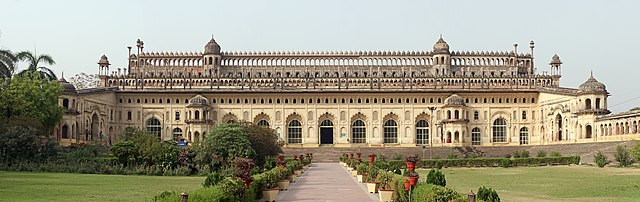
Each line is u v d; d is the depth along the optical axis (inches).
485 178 1914.4
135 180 1689.2
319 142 4311.0
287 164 2030.0
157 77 4453.7
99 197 1179.3
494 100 4333.2
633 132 3201.3
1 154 2175.2
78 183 1517.0
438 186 871.1
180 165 2102.6
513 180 1802.4
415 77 4426.7
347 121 4313.5
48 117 2989.7
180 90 4281.5
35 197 1159.6
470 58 4638.3
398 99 4323.3
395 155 3567.9
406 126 4298.7
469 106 4320.9
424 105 4311.0
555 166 2716.5
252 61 4640.8
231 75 4527.6
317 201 1211.2
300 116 4325.8
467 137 4264.3
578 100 3745.1
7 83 2854.3
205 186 965.8
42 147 2222.0
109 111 4205.2
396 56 4623.5
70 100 3676.2
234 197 889.5
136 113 4311.0
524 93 4328.3
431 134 4252.0
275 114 4315.9
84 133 3850.9
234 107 4311.0
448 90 4279.0
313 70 4616.1
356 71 4608.8
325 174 2208.4
